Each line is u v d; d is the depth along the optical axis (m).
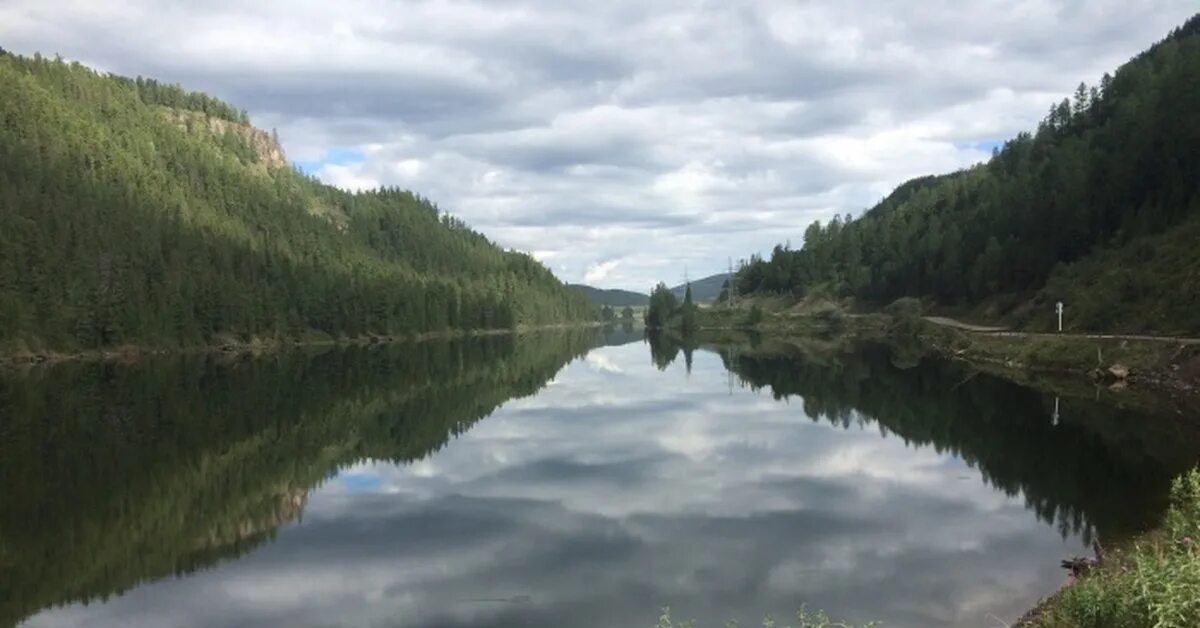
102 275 103.44
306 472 30.83
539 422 43.28
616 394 56.72
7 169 125.81
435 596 17.09
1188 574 9.51
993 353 70.81
